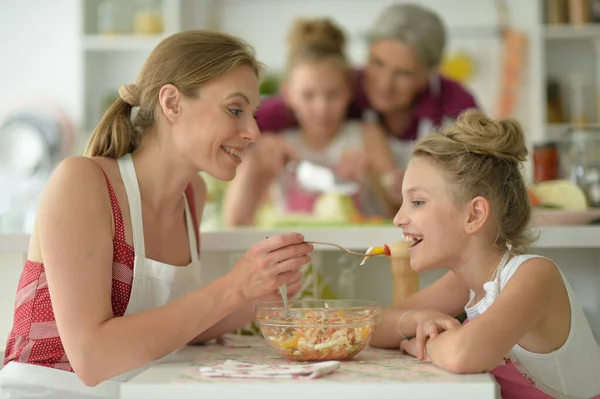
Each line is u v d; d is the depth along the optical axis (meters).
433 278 1.83
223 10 3.96
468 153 1.37
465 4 3.86
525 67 3.78
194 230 1.65
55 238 1.29
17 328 1.43
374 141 3.40
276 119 3.36
